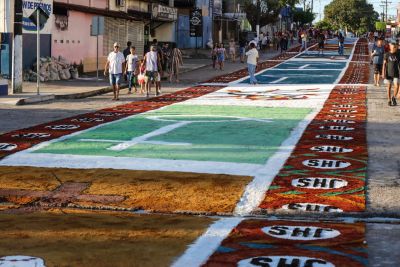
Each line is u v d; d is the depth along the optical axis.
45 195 9.23
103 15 37.16
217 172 10.46
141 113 18.72
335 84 29.58
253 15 79.12
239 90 27.00
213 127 15.66
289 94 24.95
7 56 27.31
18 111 19.17
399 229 7.67
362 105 20.78
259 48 66.12
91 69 36.41
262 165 11.04
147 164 11.09
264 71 39.06
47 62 29.62
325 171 10.62
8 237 7.23
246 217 8.30
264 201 8.84
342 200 8.87
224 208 8.59
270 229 7.61
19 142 13.29
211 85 29.73
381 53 28.11
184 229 7.60
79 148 12.62
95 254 6.62
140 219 8.12
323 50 64.38
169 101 22.47
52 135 14.29
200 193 9.22
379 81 29.58
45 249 6.78
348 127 15.73
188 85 29.80
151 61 24.45
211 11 69.25
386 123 16.55
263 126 15.86
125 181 9.88
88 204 8.83
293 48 69.81
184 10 61.12
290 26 118.44
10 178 10.10
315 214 8.32
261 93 25.48
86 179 10.03
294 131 15.01
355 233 7.45
